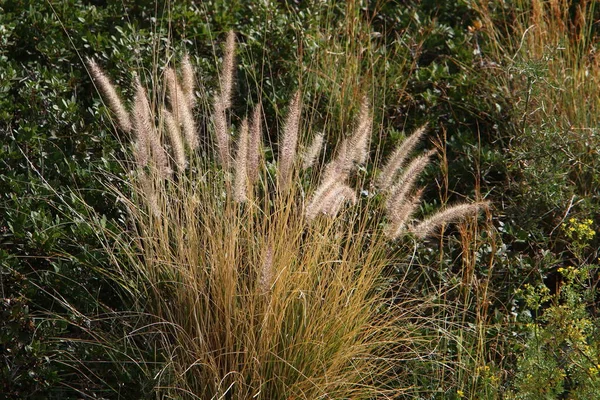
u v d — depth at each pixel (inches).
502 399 179.8
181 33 247.9
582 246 196.5
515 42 267.3
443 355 188.9
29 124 209.2
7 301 175.3
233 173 199.9
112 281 187.9
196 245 177.9
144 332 178.1
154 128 185.9
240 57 248.7
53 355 172.7
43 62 234.2
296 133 178.1
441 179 234.5
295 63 246.1
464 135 242.8
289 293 175.6
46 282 181.8
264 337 168.6
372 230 207.3
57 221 186.5
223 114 186.4
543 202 223.6
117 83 228.5
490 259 208.7
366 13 274.2
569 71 255.9
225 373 169.3
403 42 266.7
